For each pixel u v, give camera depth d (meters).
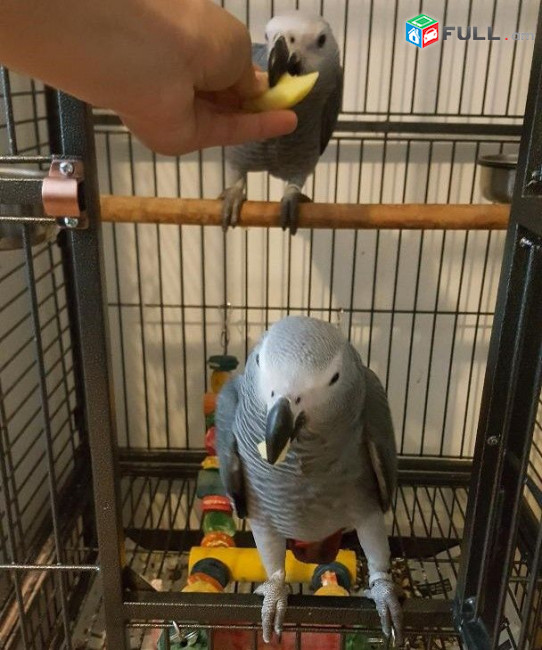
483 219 1.03
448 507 1.66
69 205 0.61
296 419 0.66
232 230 1.55
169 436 1.73
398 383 1.68
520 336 0.65
